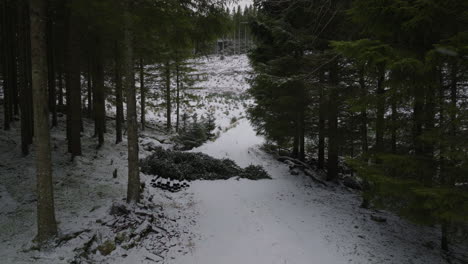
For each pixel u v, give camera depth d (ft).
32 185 27.45
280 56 40.29
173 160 43.96
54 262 16.58
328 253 22.25
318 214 29.91
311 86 32.53
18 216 21.74
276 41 35.88
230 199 32.89
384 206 21.74
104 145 45.55
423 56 17.43
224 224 26.37
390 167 20.45
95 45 39.01
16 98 49.44
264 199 33.42
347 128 36.37
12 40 44.93
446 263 22.43
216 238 23.73
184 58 72.38
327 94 32.37
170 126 76.28
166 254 20.42
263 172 43.21
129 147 24.95
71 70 34.81
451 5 15.43
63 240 18.51
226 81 194.39
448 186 17.04
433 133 17.67
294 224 27.17
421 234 27.55
